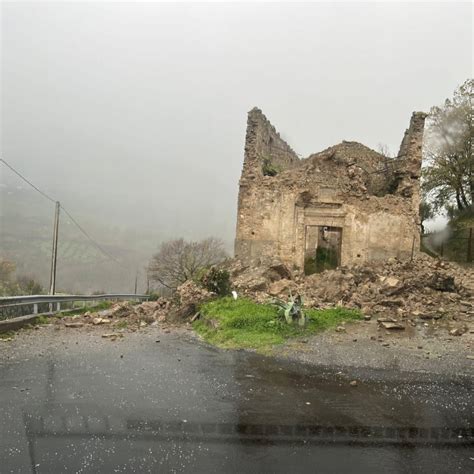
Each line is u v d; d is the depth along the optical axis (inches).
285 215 988.6
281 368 418.6
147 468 222.7
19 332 604.4
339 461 232.5
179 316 724.0
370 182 1079.6
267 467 225.3
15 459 229.5
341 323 596.7
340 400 329.1
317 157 1015.6
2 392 336.5
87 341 552.7
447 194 1337.4
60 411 298.4
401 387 361.1
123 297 1422.2
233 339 536.4
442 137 1314.0
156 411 301.0
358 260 962.1
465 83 1286.9
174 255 1924.2
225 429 271.9
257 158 1018.1
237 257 999.6
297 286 801.6
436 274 767.7
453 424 284.4
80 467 222.5
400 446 251.3
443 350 476.7
